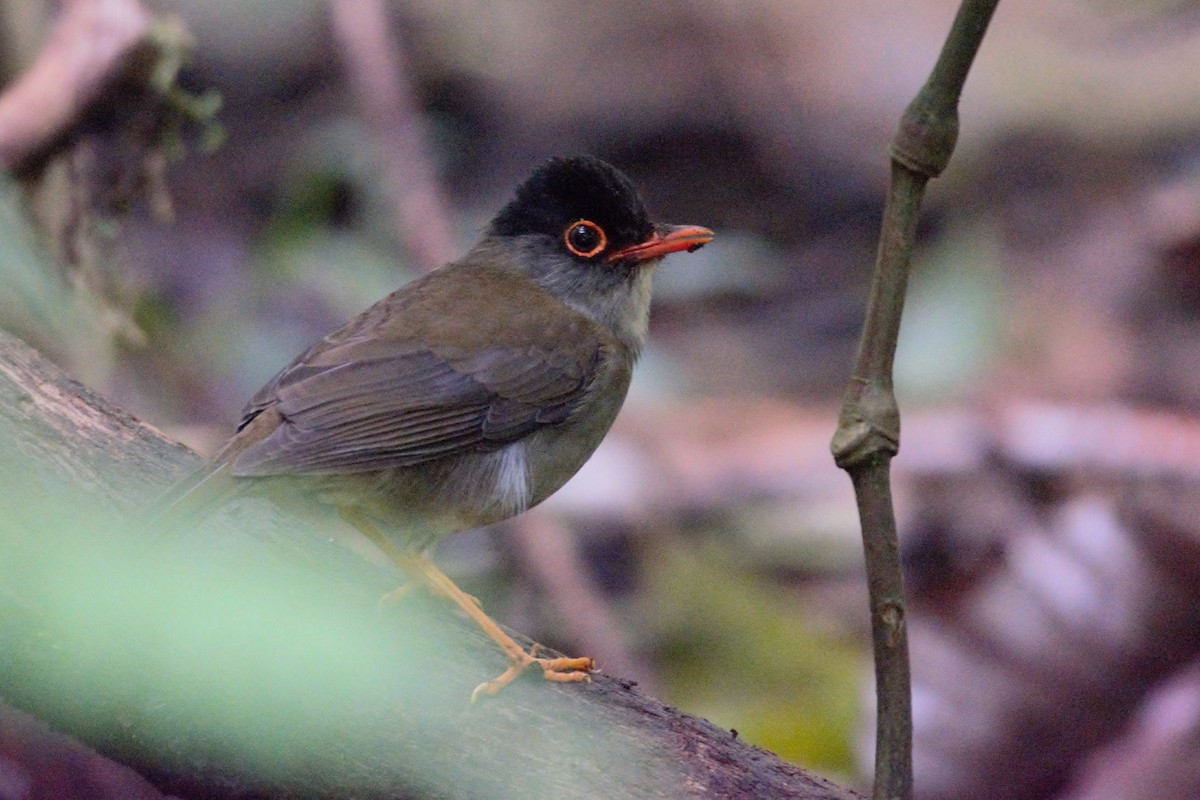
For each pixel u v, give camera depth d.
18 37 13.07
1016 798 11.20
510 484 9.43
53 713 7.05
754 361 16.05
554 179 10.24
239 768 7.07
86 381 12.23
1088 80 18.39
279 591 7.40
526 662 7.43
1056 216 17.31
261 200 17.92
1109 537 11.57
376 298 15.83
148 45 12.01
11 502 7.28
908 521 13.56
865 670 12.23
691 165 19.30
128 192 12.36
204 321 15.53
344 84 19.42
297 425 8.41
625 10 19.88
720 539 13.79
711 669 12.42
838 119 19.11
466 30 19.81
